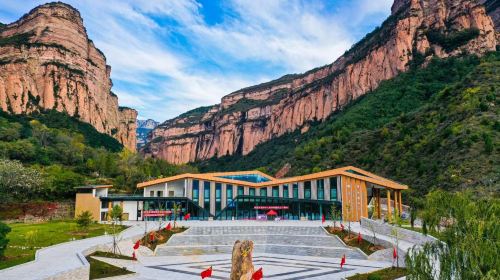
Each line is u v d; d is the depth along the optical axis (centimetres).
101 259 4947
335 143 18125
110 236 6325
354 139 17112
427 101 19238
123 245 5909
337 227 7362
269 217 9569
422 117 14900
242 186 10088
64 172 12269
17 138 15575
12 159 13338
